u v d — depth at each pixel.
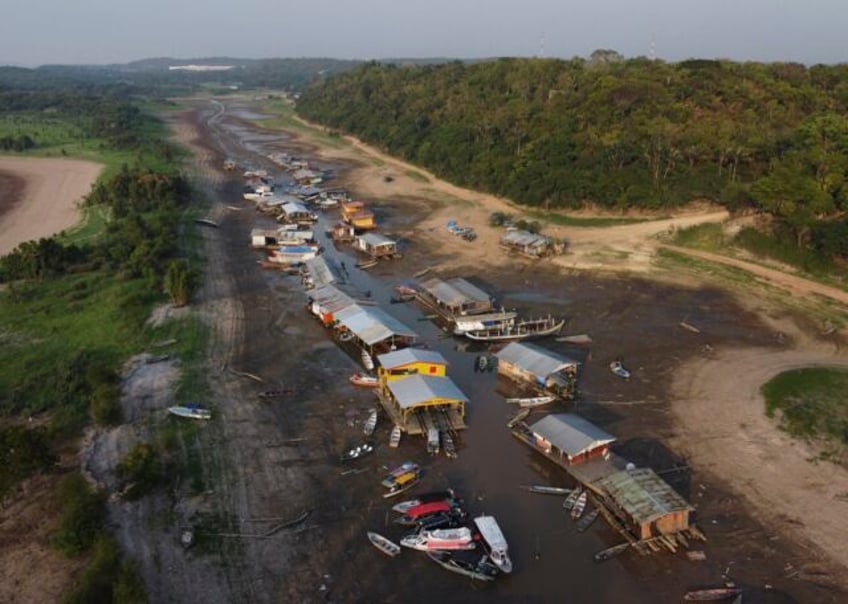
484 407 55.09
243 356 62.97
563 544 39.03
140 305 72.38
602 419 52.50
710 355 63.12
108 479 43.56
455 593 35.28
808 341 66.19
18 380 55.56
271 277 85.62
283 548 38.25
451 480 45.06
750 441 48.72
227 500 42.22
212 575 35.97
